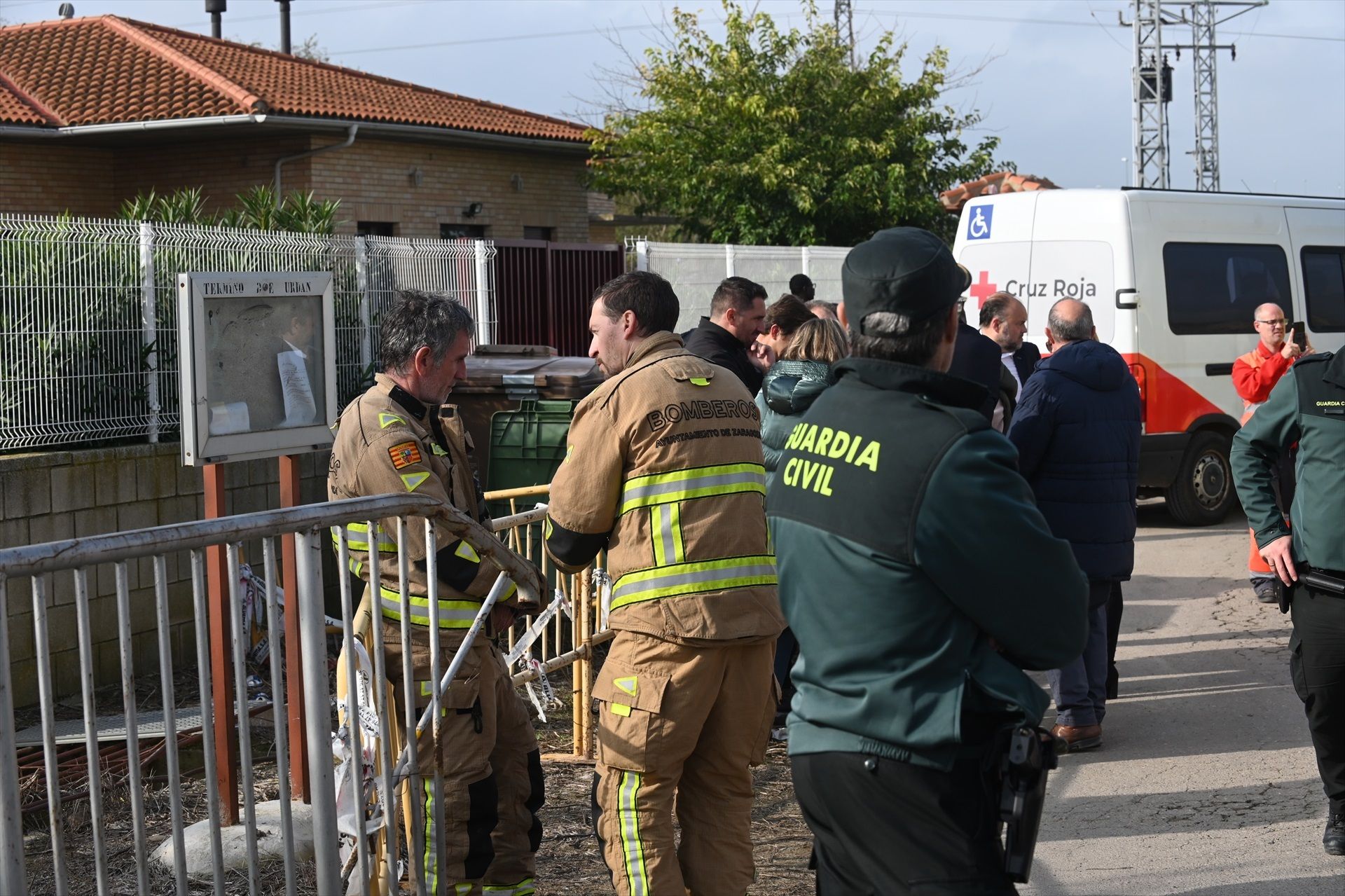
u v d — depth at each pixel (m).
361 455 3.54
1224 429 11.59
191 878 4.25
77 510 6.73
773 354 6.20
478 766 3.59
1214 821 4.77
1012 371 8.41
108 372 7.15
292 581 4.54
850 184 21.09
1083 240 11.12
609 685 3.44
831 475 2.44
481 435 7.20
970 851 2.35
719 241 21.44
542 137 19.77
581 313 12.02
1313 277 12.13
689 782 3.58
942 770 2.35
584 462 3.46
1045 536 2.33
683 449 3.42
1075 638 2.38
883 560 2.36
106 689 6.58
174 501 7.24
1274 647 7.30
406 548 3.33
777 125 21.16
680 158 21.38
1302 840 4.55
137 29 19.03
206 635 2.86
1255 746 5.63
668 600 3.37
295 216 10.39
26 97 16.77
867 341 2.49
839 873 2.49
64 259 7.00
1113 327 11.01
